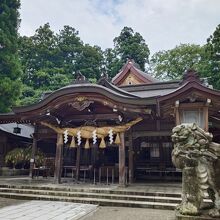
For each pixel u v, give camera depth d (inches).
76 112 597.6
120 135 531.5
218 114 503.5
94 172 600.1
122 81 1034.1
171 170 623.8
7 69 904.3
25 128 930.1
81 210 330.3
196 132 247.1
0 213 305.7
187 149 245.0
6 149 786.8
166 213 322.0
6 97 873.5
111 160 711.1
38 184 503.5
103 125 570.6
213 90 445.1
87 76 1814.7
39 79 1653.5
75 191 439.8
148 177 648.4
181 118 473.4
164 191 418.6
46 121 583.2
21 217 284.8
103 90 513.7
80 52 1942.7
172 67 1802.4
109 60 2006.6
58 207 349.1
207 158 239.3
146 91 774.5
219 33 1219.2
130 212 327.9
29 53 1791.3
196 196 233.6
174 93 465.7
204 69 1440.7
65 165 747.4
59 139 568.1
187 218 221.8
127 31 1989.4
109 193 421.4
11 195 431.8
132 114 526.9
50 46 1884.8
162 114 523.2
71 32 2073.1
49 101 544.4
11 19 922.1
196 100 469.7
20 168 837.8
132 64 1025.5
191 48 1770.4
